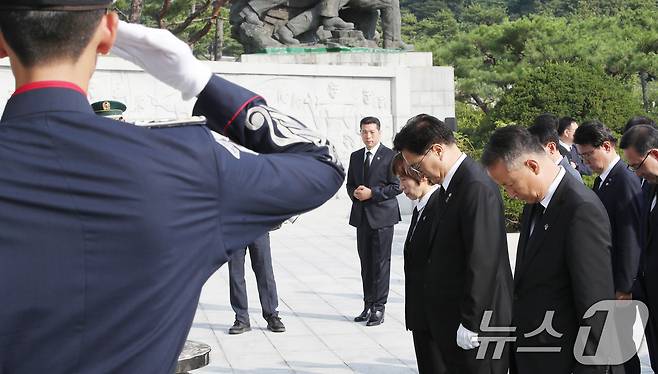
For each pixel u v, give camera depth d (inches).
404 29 2038.6
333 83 741.3
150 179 64.4
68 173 62.9
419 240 196.1
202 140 68.1
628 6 2190.0
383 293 327.3
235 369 271.9
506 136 163.6
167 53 73.0
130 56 74.0
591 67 751.7
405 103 762.2
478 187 173.9
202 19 956.0
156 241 64.0
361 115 750.5
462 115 1180.5
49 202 62.1
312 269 452.4
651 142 201.5
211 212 67.7
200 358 135.7
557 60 1118.4
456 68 1184.8
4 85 627.2
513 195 169.2
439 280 181.2
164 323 65.2
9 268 60.9
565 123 345.4
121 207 63.2
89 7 65.3
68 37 64.9
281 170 71.5
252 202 69.5
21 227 61.6
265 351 293.6
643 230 212.5
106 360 63.2
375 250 323.6
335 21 772.0
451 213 178.1
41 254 61.7
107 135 64.6
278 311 353.1
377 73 753.0
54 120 64.1
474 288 168.9
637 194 220.7
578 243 156.9
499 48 1182.3
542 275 163.2
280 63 738.2
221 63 706.8
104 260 62.8
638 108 725.3
